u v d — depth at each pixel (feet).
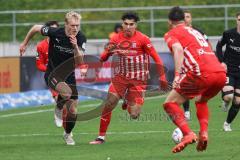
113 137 108.37
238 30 117.80
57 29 98.02
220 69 84.02
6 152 94.12
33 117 147.74
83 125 127.44
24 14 261.44
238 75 116.47
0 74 168.86
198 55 83.51
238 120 132.87
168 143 100.01
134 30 103.19
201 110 85.87
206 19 237.86
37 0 270.05
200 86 83.97
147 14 261.85
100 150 94.38
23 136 113.39
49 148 97.40
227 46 118.52
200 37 84.99
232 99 114.01
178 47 82.28
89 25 260.01
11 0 269.44
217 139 102.99
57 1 269.85
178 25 85.71
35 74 178.29
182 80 83.97
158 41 222.89
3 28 256.32
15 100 172.96
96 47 217.97
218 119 133.28
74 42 96.43
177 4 268.00
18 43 227.61
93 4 269.23
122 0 269.85
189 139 81.15
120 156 88.43
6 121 140.36
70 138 100.94
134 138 106.73
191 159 84.64
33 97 178.09
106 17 262.88
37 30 99.19
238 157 85.81
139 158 86.43
